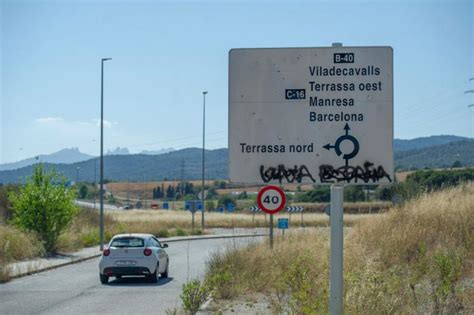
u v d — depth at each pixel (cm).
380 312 910
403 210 2159
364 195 6531
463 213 1967
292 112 651
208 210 10138
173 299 1727
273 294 1581
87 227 4744
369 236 1977
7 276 2242
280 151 651
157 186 15612
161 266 2280
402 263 1633
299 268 1304
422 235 1795
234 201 10269
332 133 647
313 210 7662
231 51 657
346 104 647
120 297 1780
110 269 2164
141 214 8581
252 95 655
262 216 7988
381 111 643
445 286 1048
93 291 1936
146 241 2236
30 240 3234
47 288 2022
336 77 648
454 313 1034
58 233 3466
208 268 2098
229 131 656
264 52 654
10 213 4381
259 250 1997
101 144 3903
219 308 1398
